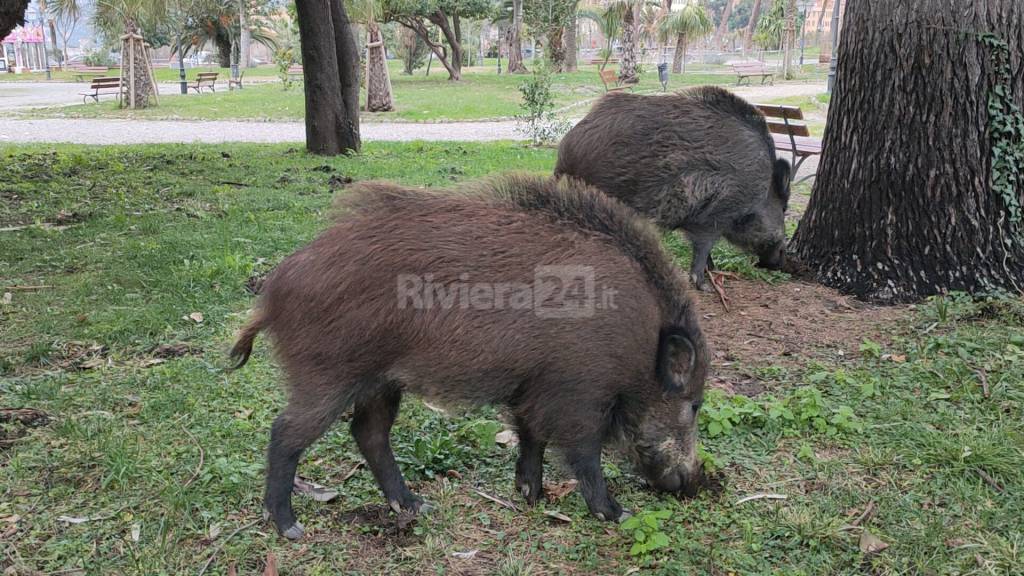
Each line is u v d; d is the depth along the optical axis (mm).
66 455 3861
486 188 3275
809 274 6797
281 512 3258
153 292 6145
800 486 3750
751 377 4941
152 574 3039
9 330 5410
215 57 64562
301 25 13266
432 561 3209
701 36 42625
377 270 2963
